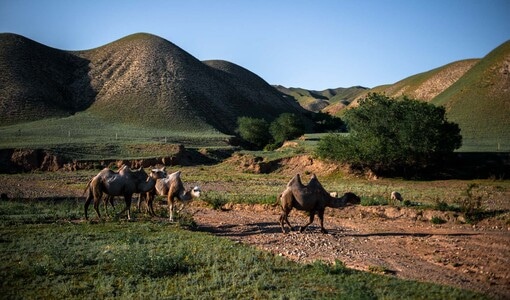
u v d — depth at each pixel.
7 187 36.41
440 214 20.06
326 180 45.53
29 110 106.12
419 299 9.71
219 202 24.47
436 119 44.09
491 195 28.98
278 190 33.12
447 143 43.84
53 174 53.00
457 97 100.06
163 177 19.86
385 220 20.08
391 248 14.91
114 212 20.44
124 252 12.88
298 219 20.73
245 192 31.48
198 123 111.75
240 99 150.38
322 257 13.70
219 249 13.80
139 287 10.45
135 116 110.94
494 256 13.61
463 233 17.00
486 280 11.52
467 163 46.84
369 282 10.85
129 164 60.91
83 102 122.19
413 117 43.97
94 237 15.43
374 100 48.31
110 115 111.25
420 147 42.78
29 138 77.62
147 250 13.10
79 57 146.75
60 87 126.75
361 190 32.44
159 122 108.38
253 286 10.49
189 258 12.73
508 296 10.24
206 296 9.89
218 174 52.53
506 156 47.25
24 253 13.01
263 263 12.39
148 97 121.00
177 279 11.13
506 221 18.34
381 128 45.94
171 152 67.62
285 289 10.30
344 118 50.41
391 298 9.61
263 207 23.62
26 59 128.75
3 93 109.38
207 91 138.75
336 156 47.84
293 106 183.62
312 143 70.00
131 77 131.12
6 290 10.20
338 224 19.41
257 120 100.62
